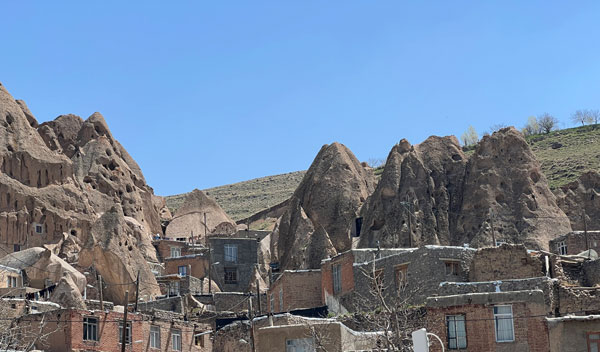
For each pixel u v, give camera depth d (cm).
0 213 11419
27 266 9181
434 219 11656
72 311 6481
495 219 11212
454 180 12075
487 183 11538
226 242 10662
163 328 7088
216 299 8862
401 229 11512
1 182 11575
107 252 9712
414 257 6375
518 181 11500
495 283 5897
